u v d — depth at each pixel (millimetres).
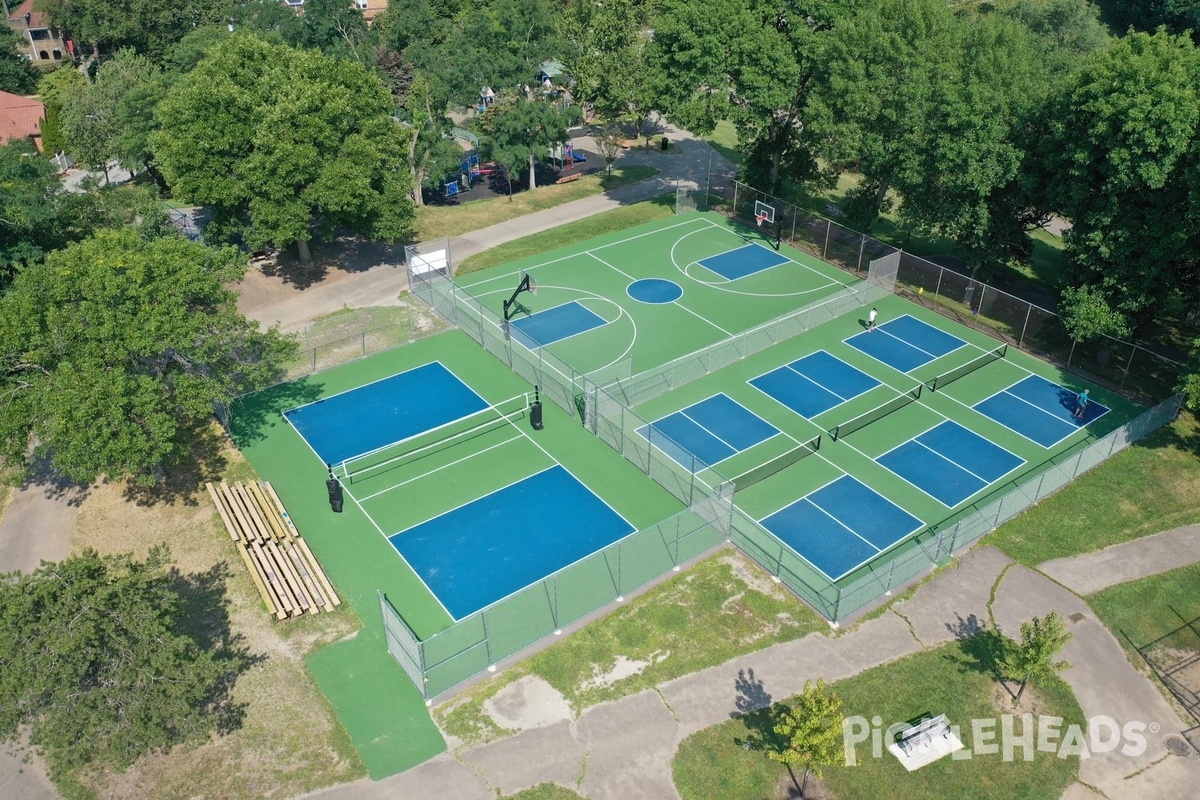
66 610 27875
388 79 90438
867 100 57812
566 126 79188
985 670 34562
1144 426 47219
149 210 56781
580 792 30188
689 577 38844
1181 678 34438
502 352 53938
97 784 30125
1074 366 54125
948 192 57656
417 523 41531
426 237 70812
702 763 31062
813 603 37156
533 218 75000
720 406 50281
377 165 60156
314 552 39844
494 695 33531
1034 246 71438
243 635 35656
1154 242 48062
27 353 37875
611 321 58719
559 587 35562
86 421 35781
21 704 27172
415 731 32156
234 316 42406
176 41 111625
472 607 37094
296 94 56969
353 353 54594
